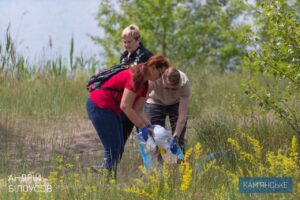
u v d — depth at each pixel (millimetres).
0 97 27156
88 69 38531
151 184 14773
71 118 25750
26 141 21578
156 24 49406
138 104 16203
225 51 49062
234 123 20734
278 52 18609
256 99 18859
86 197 14422
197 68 35875
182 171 15078
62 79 32219
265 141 18891
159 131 16141
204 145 18938
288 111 19359
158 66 15422
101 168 16359
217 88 30406
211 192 14945
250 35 18984
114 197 14555
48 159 19375
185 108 17594
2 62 33156
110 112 16109
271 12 18406
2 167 17812
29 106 26281
